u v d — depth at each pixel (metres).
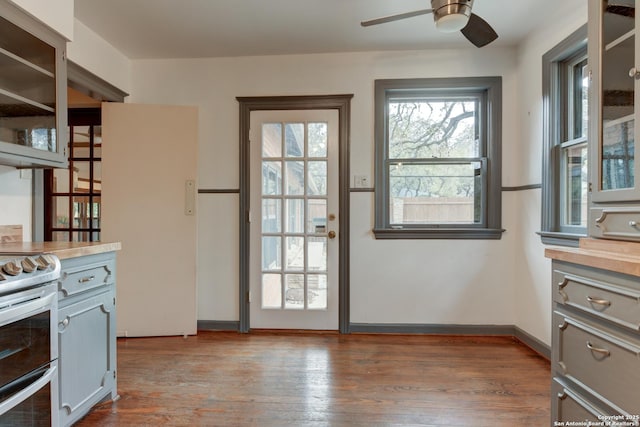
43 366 1.38
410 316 2.95
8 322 1.20
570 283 1.28
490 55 2.88
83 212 3.05
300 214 3.00
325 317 3.00
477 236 2.89
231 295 3.05
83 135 3.06
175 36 2.67
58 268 1.41
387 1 2.23
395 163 3.01
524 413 1.76
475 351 2.56
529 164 2.66
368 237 2.96
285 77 3.00
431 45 2.83
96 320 1.74
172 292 2.89
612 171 1.38
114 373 1.88
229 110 3.04
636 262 0.98
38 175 2.14
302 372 2.21
